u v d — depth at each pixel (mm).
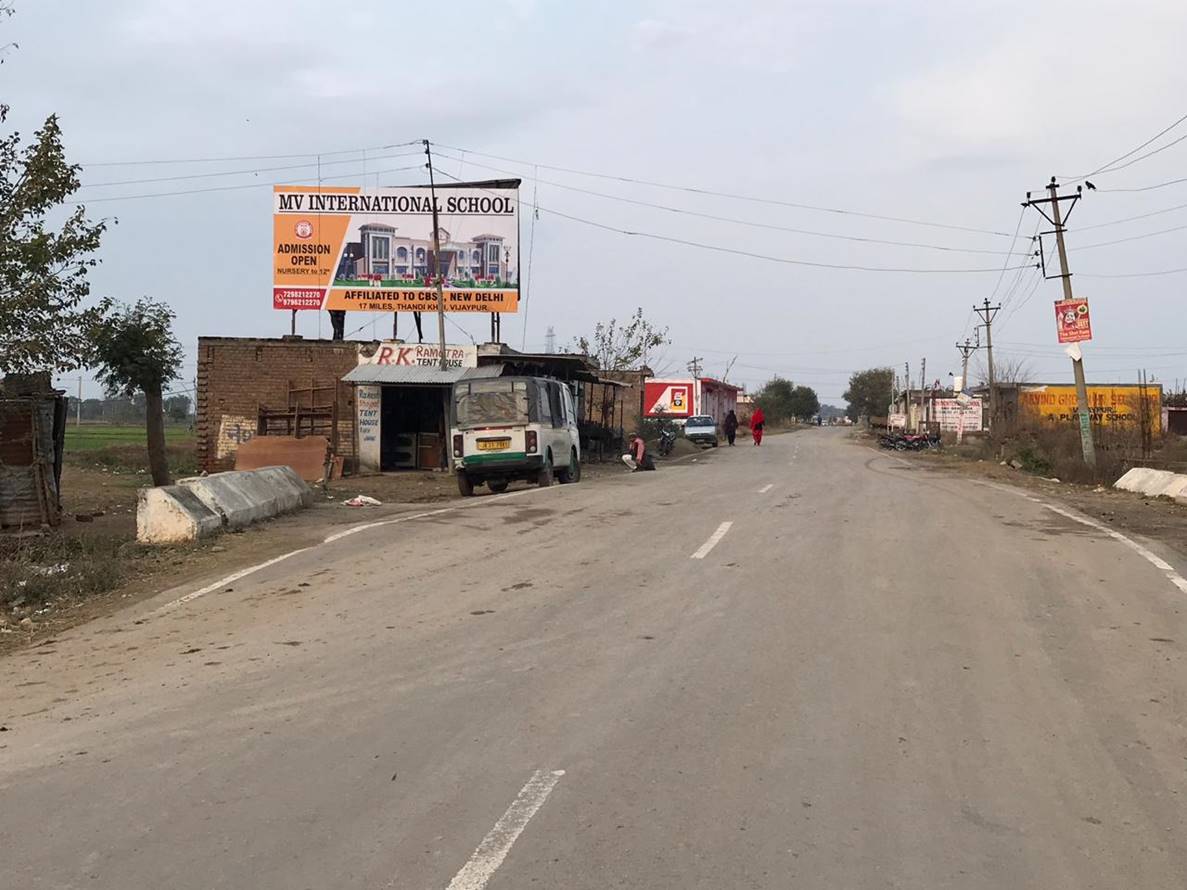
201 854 4367
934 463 35562
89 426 77062
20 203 13109
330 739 5781
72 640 8570
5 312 12836
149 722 6184
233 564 11703
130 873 4207
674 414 73188
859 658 7438
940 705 6383
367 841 4465
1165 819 4750
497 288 34750
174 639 8367
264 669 7309
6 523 14461
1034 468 29203
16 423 14594
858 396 145625
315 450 27734
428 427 31172
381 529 14125
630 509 16328
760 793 4988
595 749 5582
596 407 41344
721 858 4305
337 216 34656
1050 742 5746
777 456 40062
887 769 5320
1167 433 50062
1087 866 4277
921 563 11289
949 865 4266
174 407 77375
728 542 12773
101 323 14133
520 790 5008
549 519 15031
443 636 8148
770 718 6113
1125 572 10836
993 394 55062
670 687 6727
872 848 4414
